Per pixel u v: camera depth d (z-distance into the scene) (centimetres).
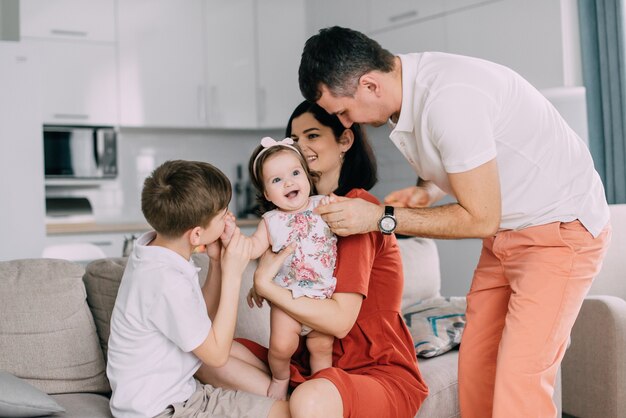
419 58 181
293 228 174
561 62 360
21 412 167
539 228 181
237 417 163
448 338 239
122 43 473
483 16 392
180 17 488
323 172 203
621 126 360
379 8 454
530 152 180
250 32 508
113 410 169
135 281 167
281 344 172
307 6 516
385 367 179
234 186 554
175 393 169
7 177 389
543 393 178
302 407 153
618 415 281
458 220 168
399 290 188
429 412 203
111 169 481
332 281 172
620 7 356
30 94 393
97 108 468
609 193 366
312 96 186
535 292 178
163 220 169
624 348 281
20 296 198
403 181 475
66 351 197
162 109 486
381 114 185
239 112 507
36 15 450
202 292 186
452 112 166
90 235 434
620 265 321
